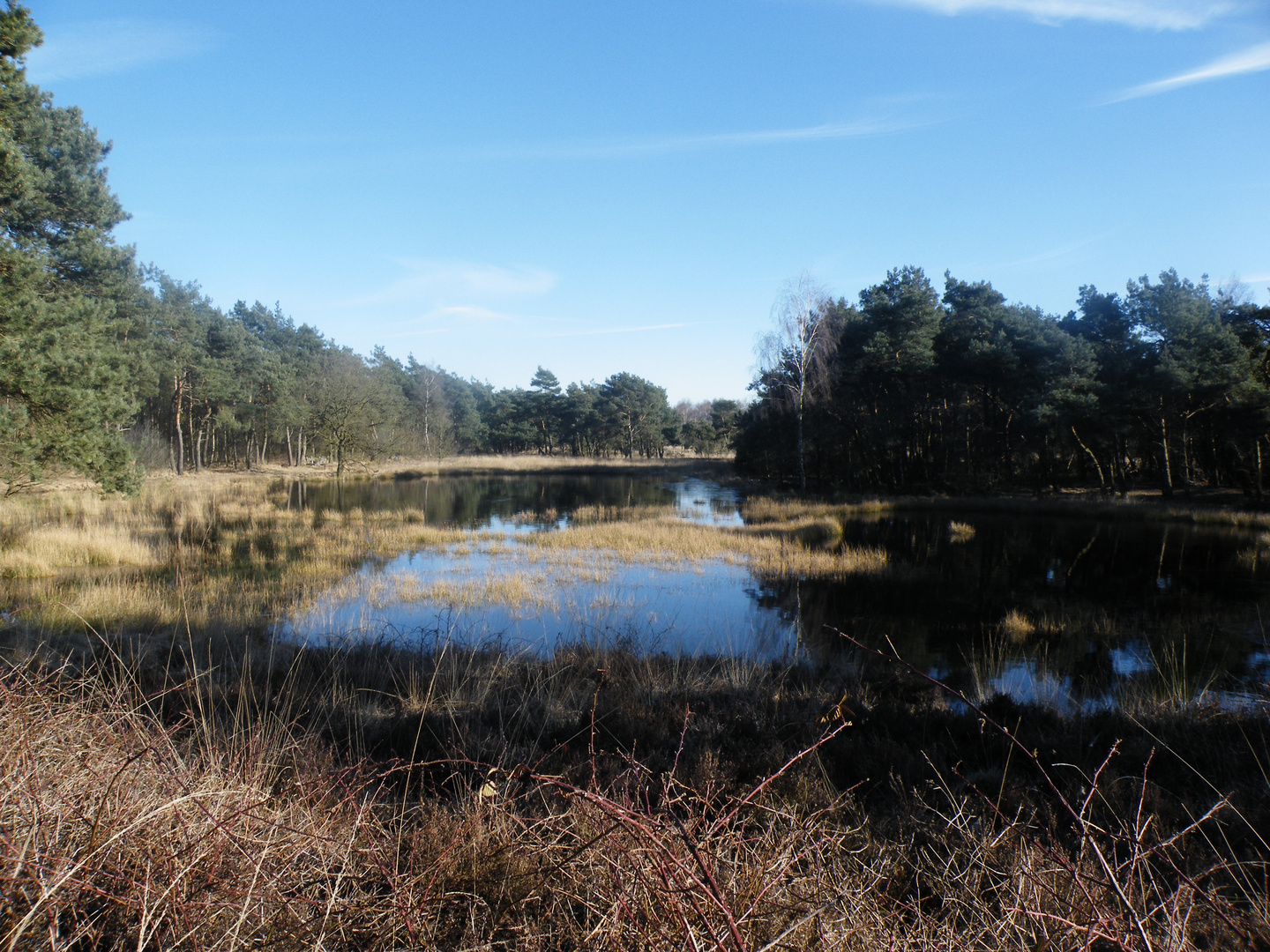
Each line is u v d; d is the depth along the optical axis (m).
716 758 4.81
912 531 23.30
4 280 14.32
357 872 2.46
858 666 8.68
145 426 43.44
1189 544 19.95
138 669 6.60
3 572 13.32
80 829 2.21
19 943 1.83
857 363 35.34
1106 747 5.39
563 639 9.83
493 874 2.59
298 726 5.32
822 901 2.22
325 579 14.18
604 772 4.45
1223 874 3.12
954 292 39.75
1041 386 31.69
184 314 43.81
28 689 3.35
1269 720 5.86
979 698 7.12
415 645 9.02
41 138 19.83
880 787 4.60
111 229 24.39
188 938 1.93
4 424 12.75
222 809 2.46
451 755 4.80
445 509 30.39
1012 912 2.19
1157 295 30.80
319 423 49.00
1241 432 27.80
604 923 2.09
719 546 19.28
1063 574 15.73
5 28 14.65
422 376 73.38
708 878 1.81
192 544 17.92
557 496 36.97
